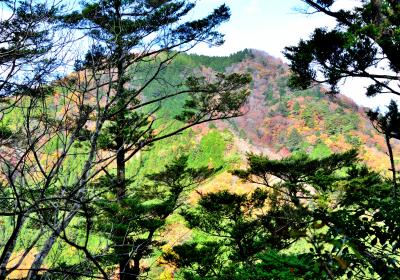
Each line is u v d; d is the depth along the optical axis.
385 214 2.51
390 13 7.45
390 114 5.67
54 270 2.29
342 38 7.01
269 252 9.42
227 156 96.88
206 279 10.34
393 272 2.20
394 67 7.87
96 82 2.89
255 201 13.99
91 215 2.38
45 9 2.75
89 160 2.60
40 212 2.35
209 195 13.98
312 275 2.12
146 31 4.28
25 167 2.51
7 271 2.18
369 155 95.25
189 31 9.87
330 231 2.29
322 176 13.10
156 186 12.83
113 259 4.48
